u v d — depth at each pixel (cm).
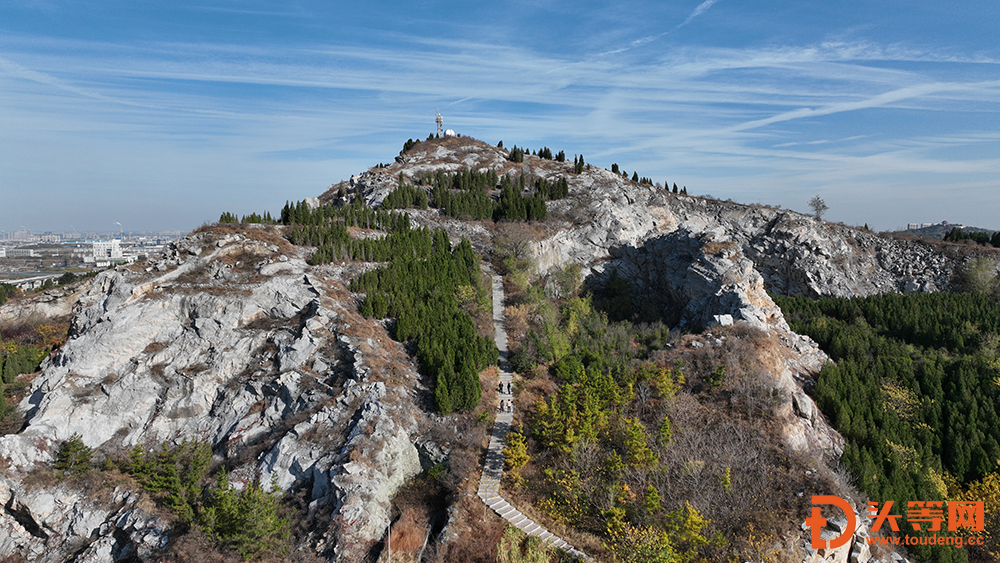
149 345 4550
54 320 5550
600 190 9431
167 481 3500
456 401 4147
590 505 3378
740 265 6469
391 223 7231
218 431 4116
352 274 5747
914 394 5509
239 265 5275
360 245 6134
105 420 4109
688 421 4091
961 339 6481
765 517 3219
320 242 6144
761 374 4594
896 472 4341
